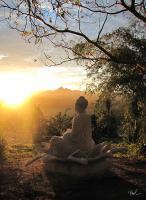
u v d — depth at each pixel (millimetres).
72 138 12047
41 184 10875
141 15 14016
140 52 16203
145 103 17234
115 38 16594
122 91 17156
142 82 16484
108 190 10469
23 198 9570
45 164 11812
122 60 15328
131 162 15211
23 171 12469
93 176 11398
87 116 12242
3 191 10008
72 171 11328
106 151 11961
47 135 26344
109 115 24516
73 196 9922
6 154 15430
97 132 25047
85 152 11914
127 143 19891
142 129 18094
